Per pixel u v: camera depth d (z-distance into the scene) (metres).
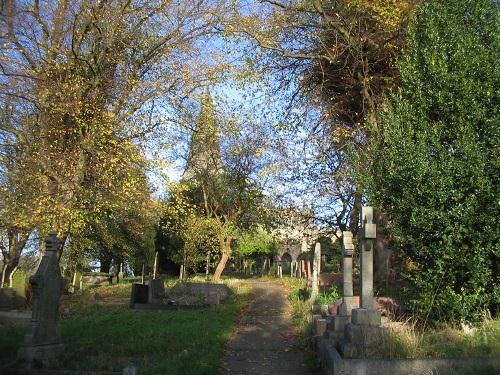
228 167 35.41
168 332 12.17
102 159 16.84
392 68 16.16
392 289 14.25
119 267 36.00
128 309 18.31
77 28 18.23
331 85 18.22
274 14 17.75
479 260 9.23
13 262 20.83
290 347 11.24
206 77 18.61
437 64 10.63
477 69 10.38
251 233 41.66
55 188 16.75
